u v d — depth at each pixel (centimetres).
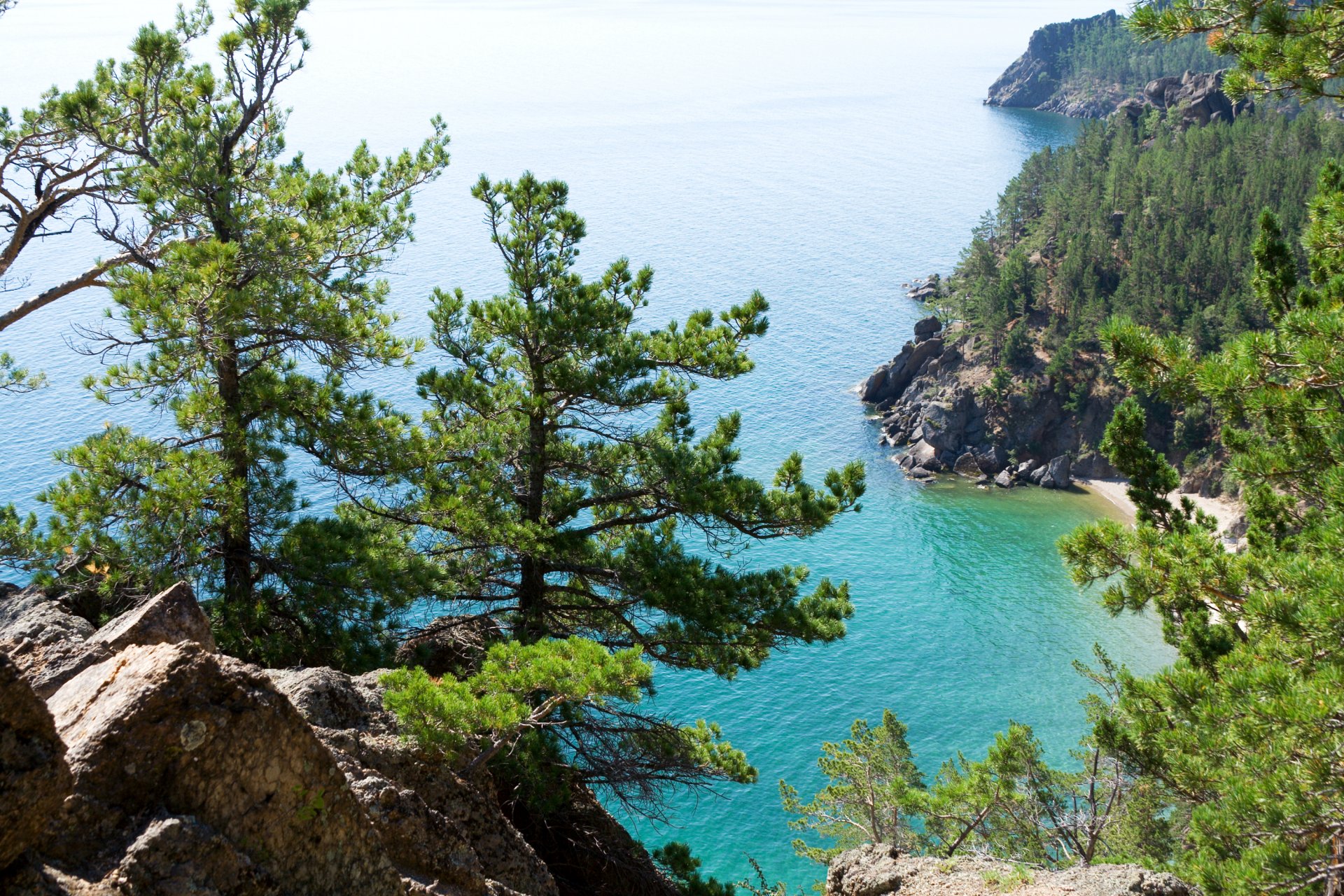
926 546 10675
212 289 1573
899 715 7625
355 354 1862
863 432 13612
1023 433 12650
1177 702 1420
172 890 536
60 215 2028
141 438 1641
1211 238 13338
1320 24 1144
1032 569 10112
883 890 1339
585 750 1692
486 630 1855
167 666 603
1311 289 1627
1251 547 1600
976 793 2595
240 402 1781
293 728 623
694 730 1772
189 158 1766
